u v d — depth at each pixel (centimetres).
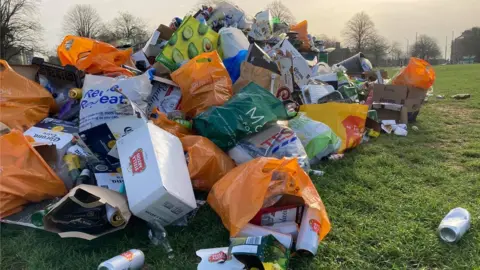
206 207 311
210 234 276
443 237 267
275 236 246
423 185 369
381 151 486
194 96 398
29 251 256
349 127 491
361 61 958
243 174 271
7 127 357
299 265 242
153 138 280
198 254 231
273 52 590
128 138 297
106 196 257
